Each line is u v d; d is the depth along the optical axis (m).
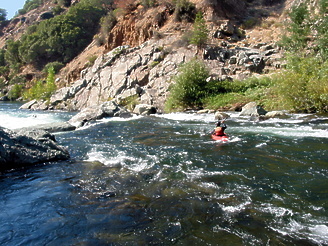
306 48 17.83
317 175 4.79
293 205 3.66
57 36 54.22
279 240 2.85
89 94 23.19
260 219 3.30
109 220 3.40
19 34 94.50
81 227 3.25
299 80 11.96
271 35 23.36
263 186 4.37
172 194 4.15
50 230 3.21
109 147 7.75
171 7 28.47
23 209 3.81
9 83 57.25
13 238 3.06
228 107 14.86
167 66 21.64
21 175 5.34
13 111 21.91
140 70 22.58
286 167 5.29
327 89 10.98
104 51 31.53
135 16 31.11
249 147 7.00
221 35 23.56
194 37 21.69
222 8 27.38
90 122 13.47
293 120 10.62
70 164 6.09
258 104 13.80
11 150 5.80
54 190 4.51
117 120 14.05
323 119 10.02
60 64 51.72
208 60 20.72
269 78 16.61
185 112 15.99
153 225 3.24
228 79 18.30
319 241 2.82
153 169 5.47
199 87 16.89
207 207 3.66
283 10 28.44
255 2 31.84
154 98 19.23
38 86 33.59
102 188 4.53
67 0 86.31
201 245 2.80
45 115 18.27
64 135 9.91
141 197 4.09
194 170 5.30
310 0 24.02
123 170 5.50
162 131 10.20
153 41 25.44
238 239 2.88
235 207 3.64
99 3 63.06
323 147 6.64
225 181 4.64
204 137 8.70
